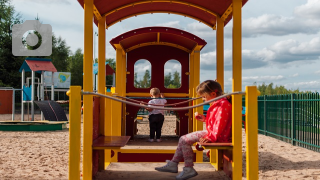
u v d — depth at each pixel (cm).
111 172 510
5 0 4512
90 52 448
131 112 870
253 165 399
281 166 779
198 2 608
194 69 788
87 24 449
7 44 4438
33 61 2141
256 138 401
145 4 677
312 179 641
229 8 563
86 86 444
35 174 665
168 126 1920
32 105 2105
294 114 1198
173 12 720
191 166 466
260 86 3906
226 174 496
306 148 1097
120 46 797
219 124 448
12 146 1063
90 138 437
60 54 6034
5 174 661
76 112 403
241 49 452
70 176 401
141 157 703
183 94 874
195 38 755
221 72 617
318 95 1052
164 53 893
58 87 4481
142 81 917
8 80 4369
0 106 3291
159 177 477
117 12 670
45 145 1098
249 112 402
